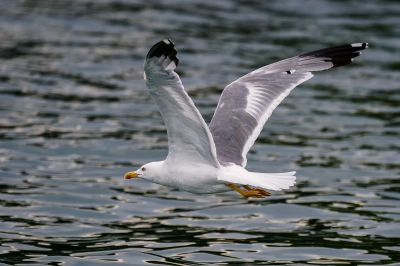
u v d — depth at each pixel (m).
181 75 21.78
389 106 20.39
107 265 11.77
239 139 10.57
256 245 12.73
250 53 23.75
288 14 28.20
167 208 14.41
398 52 24.80
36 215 13.73
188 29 26.03
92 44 24.27
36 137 17.41
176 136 9.70
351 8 29.20
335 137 18.20
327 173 16.11
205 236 13.08
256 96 10.95
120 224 13.55
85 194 14.77
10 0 28.36
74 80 21.31
